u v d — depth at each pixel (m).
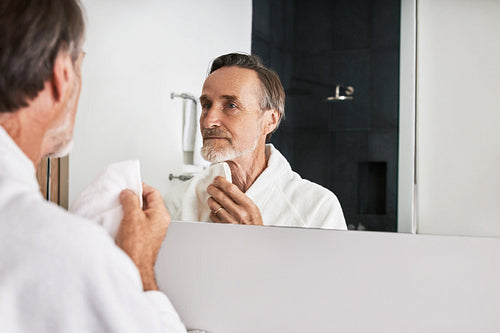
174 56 1.08
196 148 1.07
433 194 0.90
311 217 0.98
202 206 1.08
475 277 0.90
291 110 0.99
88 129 1.16
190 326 1.11
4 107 0.57
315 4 0.97
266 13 1.00
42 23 0.57
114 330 0.48
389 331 0.96
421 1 0.89
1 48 0.55
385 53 0.92
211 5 1.05
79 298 0.47
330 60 0.96
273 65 1.00
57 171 1.18
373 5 0.93
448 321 0.92
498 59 0.86
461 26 0.88
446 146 0.89
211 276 1.08
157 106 1.10
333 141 0.96
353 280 0.97
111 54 1.13
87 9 1.15
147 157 1.11
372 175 0.94
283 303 1.03
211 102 1.05
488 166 0.87
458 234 0.89
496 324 0.89
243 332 1.06
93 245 0.49
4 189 0.49
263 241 1.03
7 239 0.46
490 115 0.87
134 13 1.11
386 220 0.93
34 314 0.46
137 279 0.54
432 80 0.90
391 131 0.92
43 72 0.58
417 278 0.94
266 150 1.01
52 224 0.48
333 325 0.99
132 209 0.87
